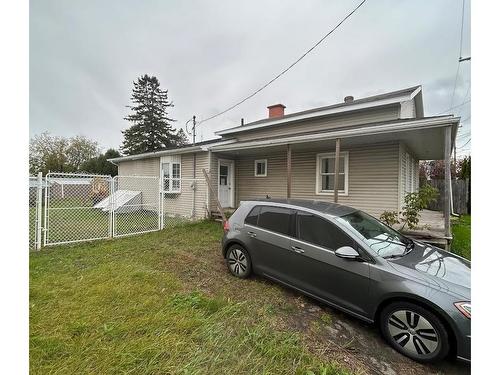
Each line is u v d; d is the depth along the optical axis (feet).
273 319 9.01
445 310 6.88
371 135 20.33
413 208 17.85
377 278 8.23
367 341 8.15
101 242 19.97
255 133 39.60
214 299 10.07
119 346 6.82
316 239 10.18
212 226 27.37
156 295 10.22
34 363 6.10
